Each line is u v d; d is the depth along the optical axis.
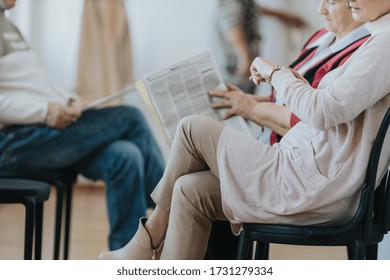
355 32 2.25
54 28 6.34
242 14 6.41
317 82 2.19
